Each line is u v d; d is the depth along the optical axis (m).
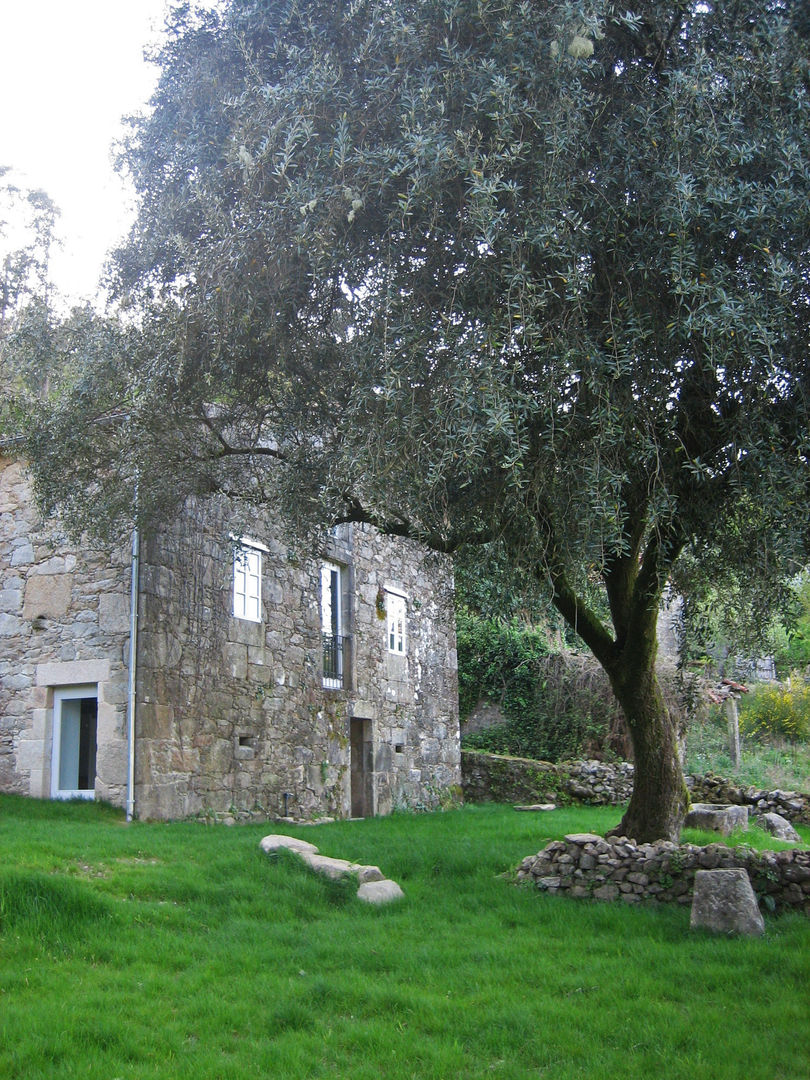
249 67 7.86
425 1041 4.63
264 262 7.66
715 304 6.37
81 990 5.06
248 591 13.59
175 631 11.89
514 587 7.42
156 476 9.92
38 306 11.85
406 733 17.69
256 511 13.64
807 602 20.42
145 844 8.73
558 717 20.62
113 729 11.20
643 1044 4.61
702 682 18.94
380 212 7.46
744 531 7.02
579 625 9.09
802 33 7.26
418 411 6.82
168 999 5.08
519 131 7.10
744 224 6.64
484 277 6.91
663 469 6.97
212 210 7.90
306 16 7.98
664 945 6.33
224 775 12.55
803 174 6.56
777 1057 4.39
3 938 5.72
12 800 11.20
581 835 8.16
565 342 6.58
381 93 7.36
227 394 9.45
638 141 7.13
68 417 9.70
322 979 5.37
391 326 7.10
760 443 6.41
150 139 9.13
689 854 7.61
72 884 6.40
